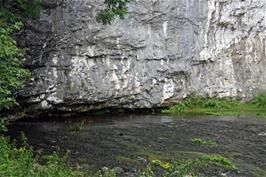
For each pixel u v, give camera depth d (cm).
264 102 2580
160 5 2389
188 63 2495
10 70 1203
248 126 1995
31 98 2061
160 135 1748
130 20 2309
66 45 2147
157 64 2403
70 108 2202
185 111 2444
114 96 2298
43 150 1442
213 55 2589
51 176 1036
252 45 2723
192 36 2505
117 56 2294
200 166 1323
